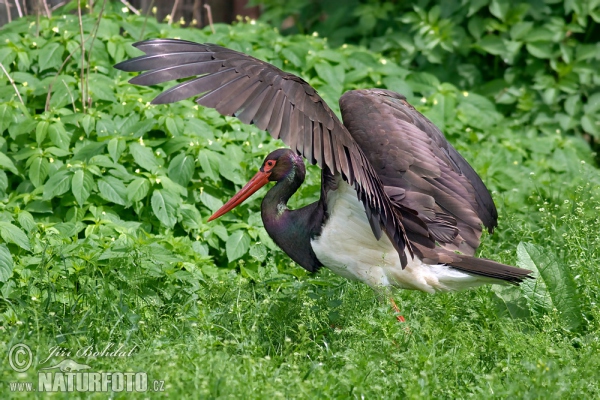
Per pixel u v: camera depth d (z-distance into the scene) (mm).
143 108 12688
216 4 19203
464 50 16609
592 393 7684
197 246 11047
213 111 13242
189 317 9047
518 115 16266
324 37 17547
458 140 14352
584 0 16172
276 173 9977
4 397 6934
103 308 9242
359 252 9266
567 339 8828
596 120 16000
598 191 12812
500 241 11883
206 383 7160
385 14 17266
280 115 7277
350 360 7922
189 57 7273
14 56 13430
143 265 9906
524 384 7562
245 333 8820
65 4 16172
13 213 10797
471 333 8781
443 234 9453
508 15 16422
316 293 9805
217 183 12141
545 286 9727
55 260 9914
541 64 16562
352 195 8906
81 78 12484
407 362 8000
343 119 10086
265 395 7145
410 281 9281
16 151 12109
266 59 14742
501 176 13430
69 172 11219
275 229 9820
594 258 10594
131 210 11531
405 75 15414
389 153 9609
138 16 15031
